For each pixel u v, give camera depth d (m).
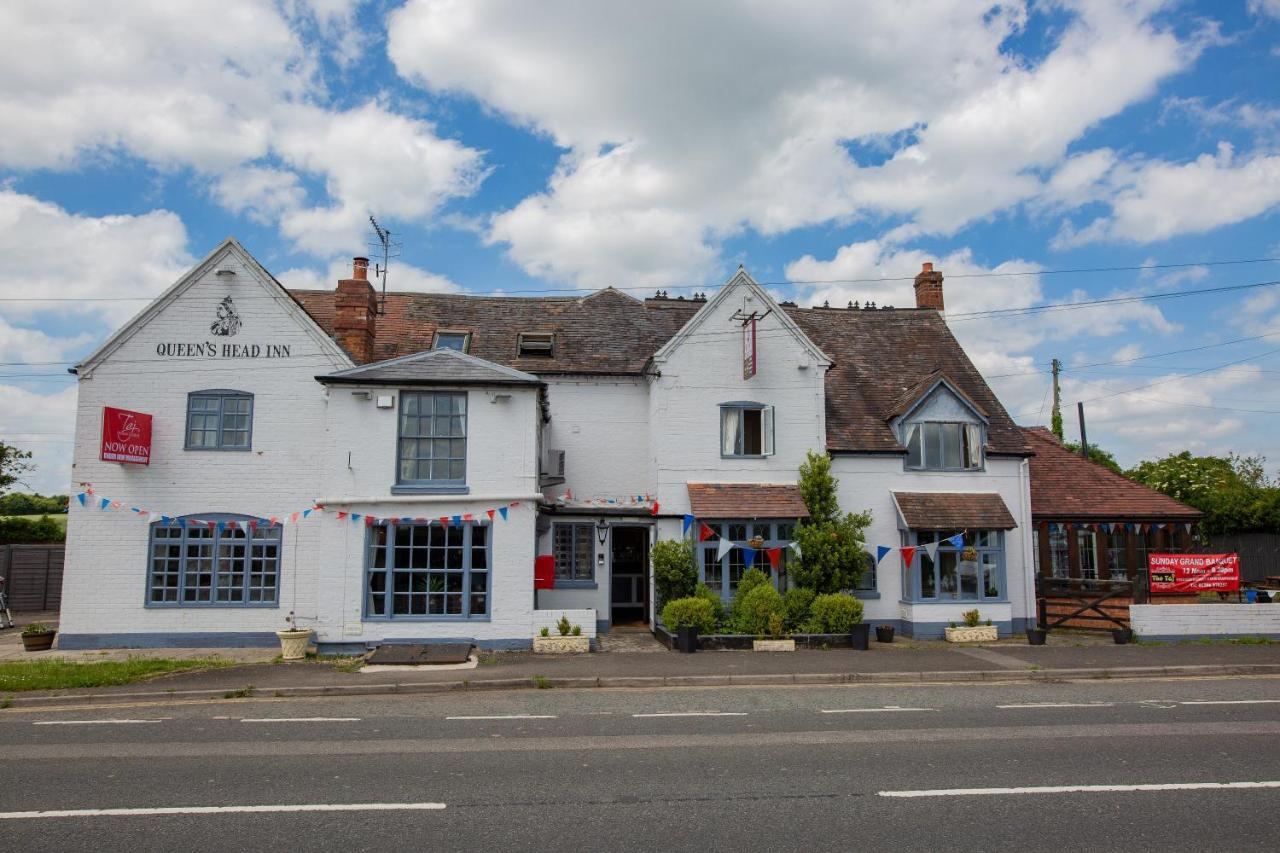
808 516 21.06
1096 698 13.14
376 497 18.27
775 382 22.31
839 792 7.84
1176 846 6.45
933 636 21.39
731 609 20.31
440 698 13.31
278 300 19.95
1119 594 20.59
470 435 18.78
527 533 18.59
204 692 13.37
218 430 19.47
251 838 6.62
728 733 10.45
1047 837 6.64
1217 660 16.67
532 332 24.00
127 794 7.79
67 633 18.59
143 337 19.52
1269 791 7.88
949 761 8.98
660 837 6.65
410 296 25.66
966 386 24.94
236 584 19.25
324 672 15.18
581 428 22.89
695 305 26.23
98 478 19.03
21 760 9.12
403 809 7.35
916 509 21.94
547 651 17.94
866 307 28.47
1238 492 34.12
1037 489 24.28
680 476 21.69
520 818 7.11
